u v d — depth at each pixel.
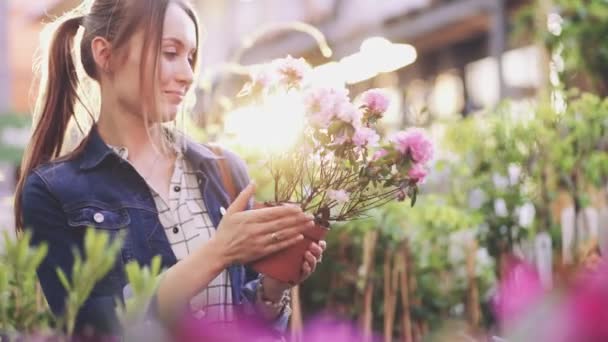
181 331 0.69
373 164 1.62
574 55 4.20
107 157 1.64
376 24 9.70
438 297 3.51
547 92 3.97
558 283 0.47
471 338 0.64
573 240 3.50
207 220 1.71
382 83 9.05
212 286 1.66
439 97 10.02
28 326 1.17
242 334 0.78
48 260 1.58
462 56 9.76
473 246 3.51
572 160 3.56
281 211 1.49
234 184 1.79
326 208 1.61
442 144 3.84
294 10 10.70
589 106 3.63
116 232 1.59
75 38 1.77
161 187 1.68
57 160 1.67
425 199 3.68
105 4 1.65
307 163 1.67
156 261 0.91
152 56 1.59
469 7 8.57
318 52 10.28
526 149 3.67
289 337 2.57
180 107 1.77
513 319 0.48
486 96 9.19
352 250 3.29
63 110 1.79
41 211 1.60
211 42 11.22
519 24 4.53
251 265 1.59
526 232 3.57
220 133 3.43
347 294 3.27
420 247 3.50
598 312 0.43
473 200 3.86
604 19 4.18
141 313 0.89
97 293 1.52
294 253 1.58
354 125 1.59
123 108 1.67
